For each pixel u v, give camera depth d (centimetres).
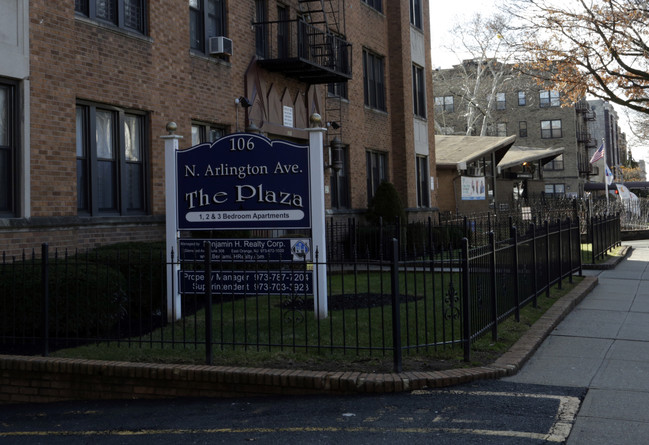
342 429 584
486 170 3916
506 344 856
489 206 3734
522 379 728
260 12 1783
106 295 909
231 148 988
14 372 766
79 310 884
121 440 593
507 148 4072
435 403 644
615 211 3306
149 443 580
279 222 969
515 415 605
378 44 2441
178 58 1446
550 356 838
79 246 1187
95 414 684
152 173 1370
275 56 1808
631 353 853
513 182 4453
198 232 1338
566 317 1120
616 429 568
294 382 695
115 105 1291
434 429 574
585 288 1402
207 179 995
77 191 1225
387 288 1313
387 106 2497
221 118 1575
